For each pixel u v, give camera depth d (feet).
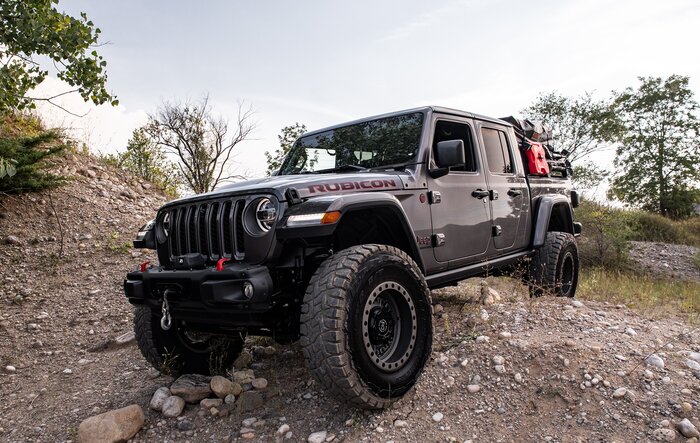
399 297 9.75
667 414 8.78
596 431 8.59
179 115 46.34
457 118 13.96
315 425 9.45
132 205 31.48
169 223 11.31
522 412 9.27
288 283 10.25
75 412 11.15
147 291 10.46
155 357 11.93
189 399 10.90
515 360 10.56
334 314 8.48
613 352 10.73
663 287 27.43
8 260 22.82
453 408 9.52
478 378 10.24
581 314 13.16
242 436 9.40
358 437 8.77
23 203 27.22
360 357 8.67
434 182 12.32
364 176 10.87
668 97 109.60
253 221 9.63
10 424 10.93
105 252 24.43
